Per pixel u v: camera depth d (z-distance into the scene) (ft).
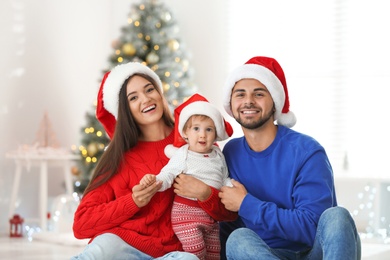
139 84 10.19
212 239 9.93
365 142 21.40
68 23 23.11
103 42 24.08
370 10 21.44
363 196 21.01
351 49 21.62
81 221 9.68
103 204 9.76
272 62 9.94
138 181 10.02
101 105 10.66
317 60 22.00
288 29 22.34
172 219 9.84
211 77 23.24
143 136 10.44
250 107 9.47
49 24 22.56
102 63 24.02
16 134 21.57
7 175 21.27
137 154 10.21
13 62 21.49
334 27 21.83
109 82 10.28
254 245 8.61
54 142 21.15
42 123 21.04
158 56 21.24
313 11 22.08
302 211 9.02
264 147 9.71
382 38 21.33
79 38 23.41
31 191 22.16
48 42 22.52
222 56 23.13
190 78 21.99
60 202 20.22
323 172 9.26
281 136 9.67
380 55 21.34
